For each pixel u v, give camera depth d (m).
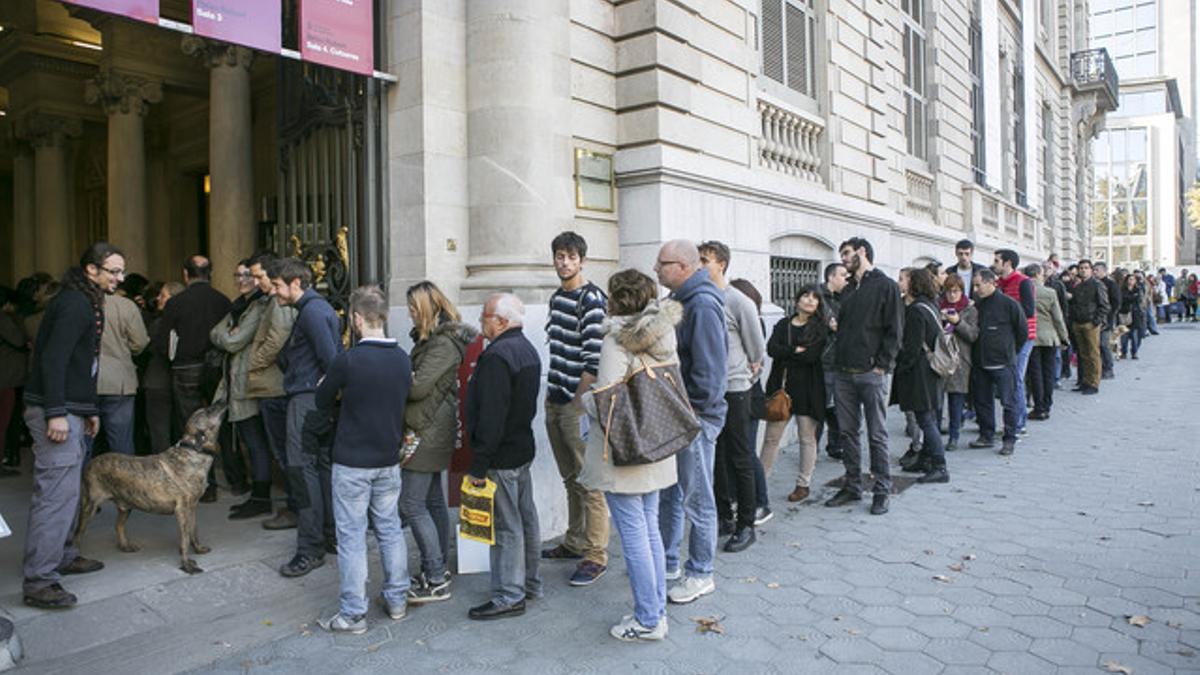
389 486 4.07
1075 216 29.58
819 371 6.20
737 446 5.12
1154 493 6.17
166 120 13.67
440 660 3.67
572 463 4.84
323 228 6.41
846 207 10.01
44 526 4.10
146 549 5.02
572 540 5.03
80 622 3.98
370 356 3.95
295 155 6.75
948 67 15.36
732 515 5.39
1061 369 13.90
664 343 3.78
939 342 6.87
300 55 5.05
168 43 11.09
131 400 5.75
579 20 6.60
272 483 6.46
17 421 7.42
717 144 7.64
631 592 4.46
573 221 6.46
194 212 13.75
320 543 4.73
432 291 4.50
